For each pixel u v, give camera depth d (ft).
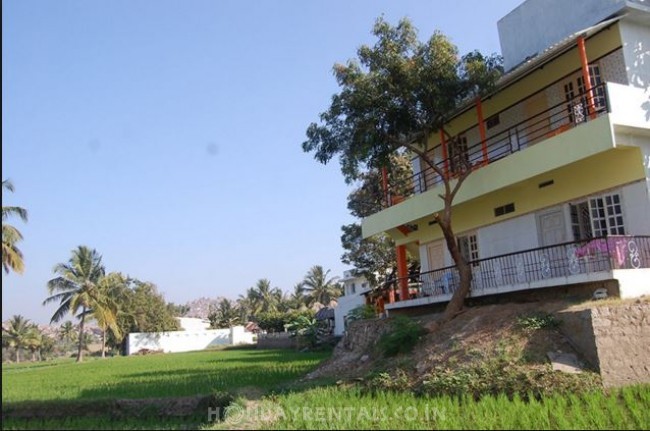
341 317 164.55
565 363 40.86
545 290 55.88
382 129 59.36
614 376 39.75
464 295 59.11
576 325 42.47
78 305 180.45
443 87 57.00
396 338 54.49
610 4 58.75
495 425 32.09
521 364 41.55
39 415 48.08
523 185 64.64
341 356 69.41
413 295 89.56
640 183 52.13
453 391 41.14
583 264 51.78
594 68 58.44
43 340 314.96
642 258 50.14
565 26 65.62
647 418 32.12
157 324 238.07
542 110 65.51
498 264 64.28
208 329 266.36
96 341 344.49
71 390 64.18
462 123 77.97
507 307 52.75
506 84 63.62
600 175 55.93
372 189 122.21
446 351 47.62
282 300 307.99
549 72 64.08
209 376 71.77
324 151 60.18
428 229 82.99
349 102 57.31
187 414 47.29
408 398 41.34
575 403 35.12
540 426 31.22
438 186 71.92
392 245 128.98
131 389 59.82
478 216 72.54
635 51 55.88
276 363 94.27
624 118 50.34
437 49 56.75
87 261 184.75
